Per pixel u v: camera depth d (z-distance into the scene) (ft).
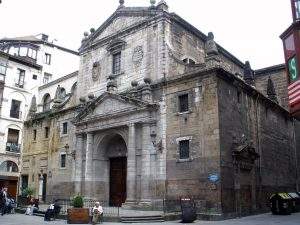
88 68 110.73
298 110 55.16
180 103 82.33
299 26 56.08
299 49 55.47
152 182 81.76
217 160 72.08
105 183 97.86
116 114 91.30
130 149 86.22
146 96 86.89
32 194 107.65
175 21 94.53
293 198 85.46
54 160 114.32
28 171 126.82
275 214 81.20
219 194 70.13
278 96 121.08
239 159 78.28
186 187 75.82
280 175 98.78
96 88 105.91
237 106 82.53
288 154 107.45
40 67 152.56
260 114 93.76
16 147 136.77
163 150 81.87
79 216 66.49
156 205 79.56
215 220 68.33
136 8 99.30
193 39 100.01
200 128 76.64
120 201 94.27
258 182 85.76
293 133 114.93
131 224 63.57
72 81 130.41
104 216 68.85
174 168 78.95
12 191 133.69
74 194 97.60
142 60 93.86
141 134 86.74
